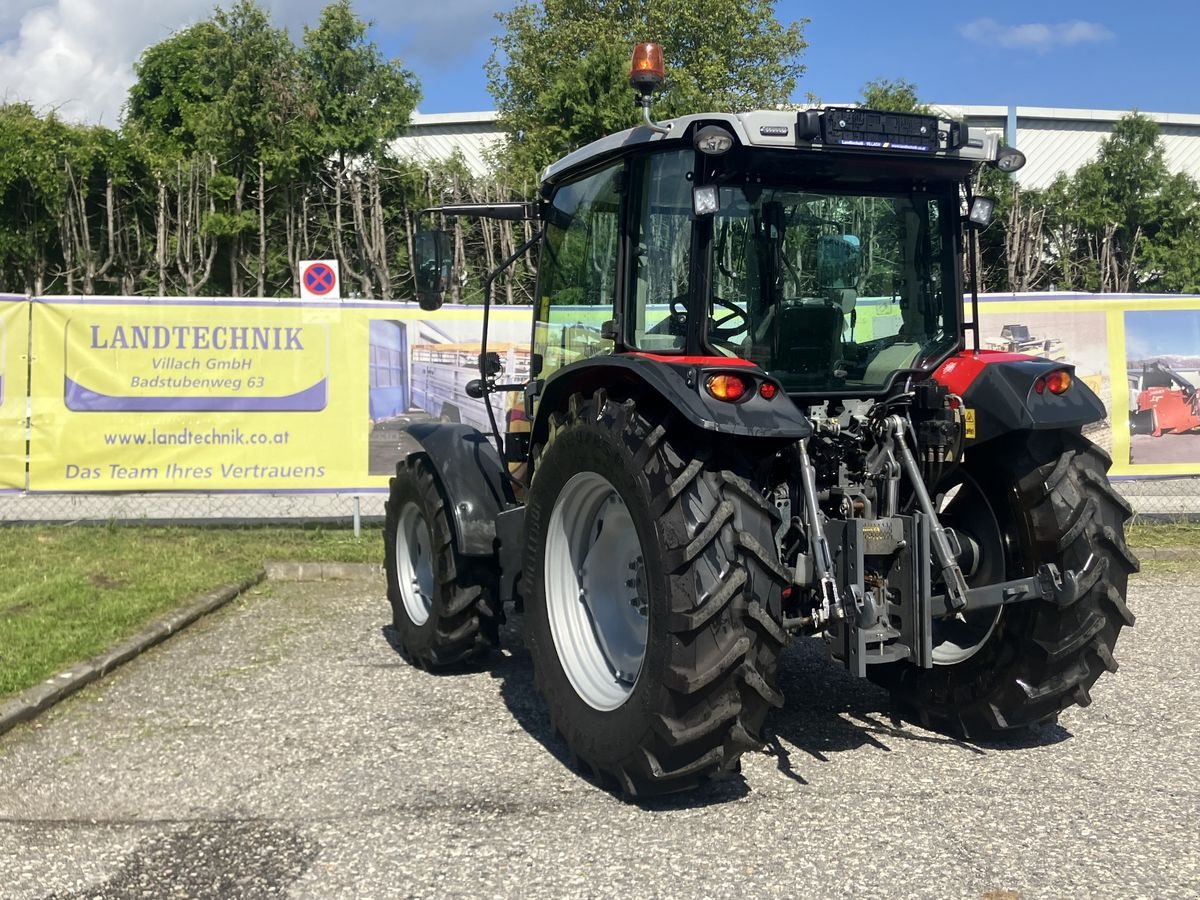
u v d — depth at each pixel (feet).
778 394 11.18
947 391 12.74
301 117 40.52
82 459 26.17
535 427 14.07
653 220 12.76
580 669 12.45
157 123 65.62
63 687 14.89
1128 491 32.65
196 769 12.42
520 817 11.07
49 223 37.45
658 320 12.65
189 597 20.45
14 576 21.34
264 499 30.45
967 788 11.86
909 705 14.28
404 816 11.10
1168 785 11.93
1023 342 27.94
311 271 26.55
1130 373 28.17
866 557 11.77
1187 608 20.90
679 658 10.63
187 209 36.40
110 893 9.45
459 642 15.93
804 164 12.36
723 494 10.96
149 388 26.27
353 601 21.36
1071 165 92.63
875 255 12.98
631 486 11.24
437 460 15.75
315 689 15.57
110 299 26.08
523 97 95.45
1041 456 12.73
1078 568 12.42
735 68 97.60
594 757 11.75
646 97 12.39
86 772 12.31
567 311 14.92
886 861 9.98
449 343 27.09
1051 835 10.55
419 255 15.26
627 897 9.30
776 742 13.50
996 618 13.05
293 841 10.50
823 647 18.06
